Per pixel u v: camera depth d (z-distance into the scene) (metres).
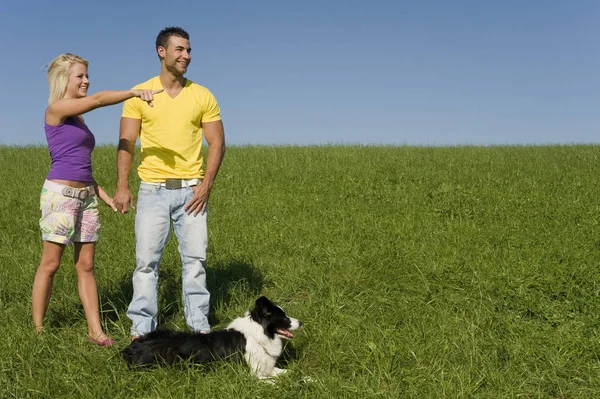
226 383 4.38
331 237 8.81
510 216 10.09
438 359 4.92
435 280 7.02
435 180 13.48
